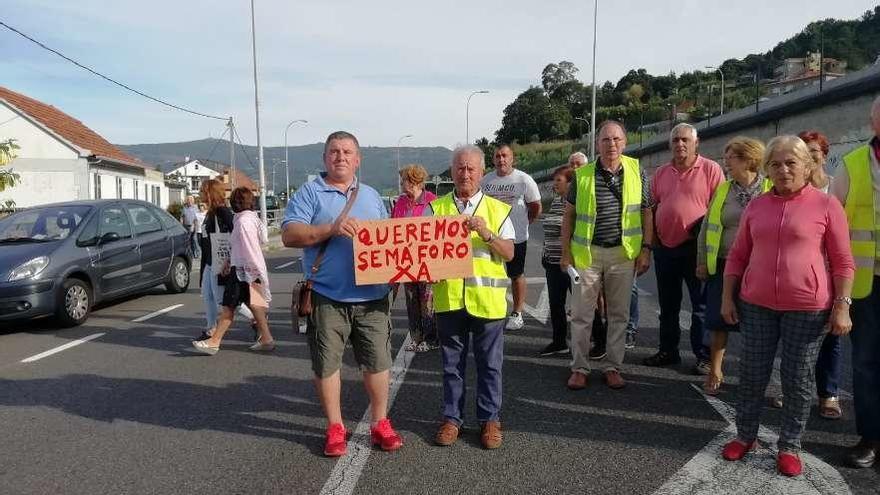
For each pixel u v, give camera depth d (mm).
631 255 4941
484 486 3471
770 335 3668
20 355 6633
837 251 3492
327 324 3859
